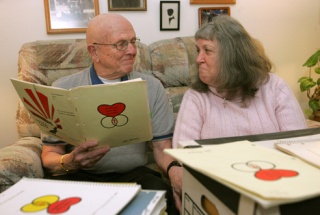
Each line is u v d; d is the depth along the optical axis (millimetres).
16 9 1803
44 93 844
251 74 1052
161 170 1269
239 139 694
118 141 949
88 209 487
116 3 1919
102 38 1137
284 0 2197
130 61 1188
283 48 2287
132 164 1216
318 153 580
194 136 1093
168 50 1750
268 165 489
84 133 865
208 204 551
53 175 1216
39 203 519
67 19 1864
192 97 1152
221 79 1055
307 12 2268
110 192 543
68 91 767
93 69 1259
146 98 839
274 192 376
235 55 1038
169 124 1258
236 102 1107
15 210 500
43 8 1834
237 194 434
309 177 441
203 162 491
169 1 1984
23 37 1844
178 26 2037
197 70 1163
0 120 1922
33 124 1527
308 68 2367
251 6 2152
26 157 1169
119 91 791
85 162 1000
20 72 1578
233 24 1074
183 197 656
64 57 1617
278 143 651
